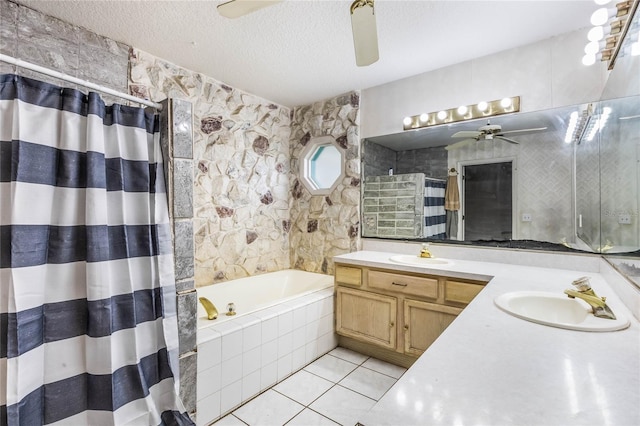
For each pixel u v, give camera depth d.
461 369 0.77
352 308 2.64
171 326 1.44
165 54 2.43
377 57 1.47
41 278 1.09
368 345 2.65
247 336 1.98
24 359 1.03
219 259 2.95
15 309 1.01
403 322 2.38
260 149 3.34
